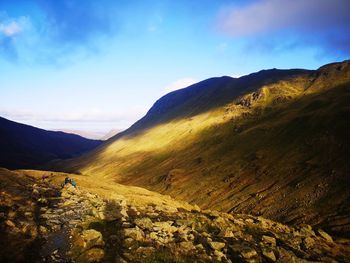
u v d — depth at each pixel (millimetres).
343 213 61438
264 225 30719
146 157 176625
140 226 20250
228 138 145250
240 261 17281
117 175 160375
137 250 16250
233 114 177875
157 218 24031
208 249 18109
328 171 79625
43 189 30312
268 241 22516
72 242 16391
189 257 16312
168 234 19641
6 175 37344
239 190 91125
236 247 18906
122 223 20594
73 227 18891
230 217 31000
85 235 17172
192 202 94438
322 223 60500
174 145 176750
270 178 90688
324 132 100312
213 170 114062
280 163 97188
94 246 16266
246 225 27828
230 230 22844
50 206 24516
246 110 173625
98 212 22484
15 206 23016
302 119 119562
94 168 194750
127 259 15102
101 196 33969
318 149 93875
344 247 28953
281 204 74000
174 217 25344
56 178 44000
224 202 86750
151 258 15508
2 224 18312
